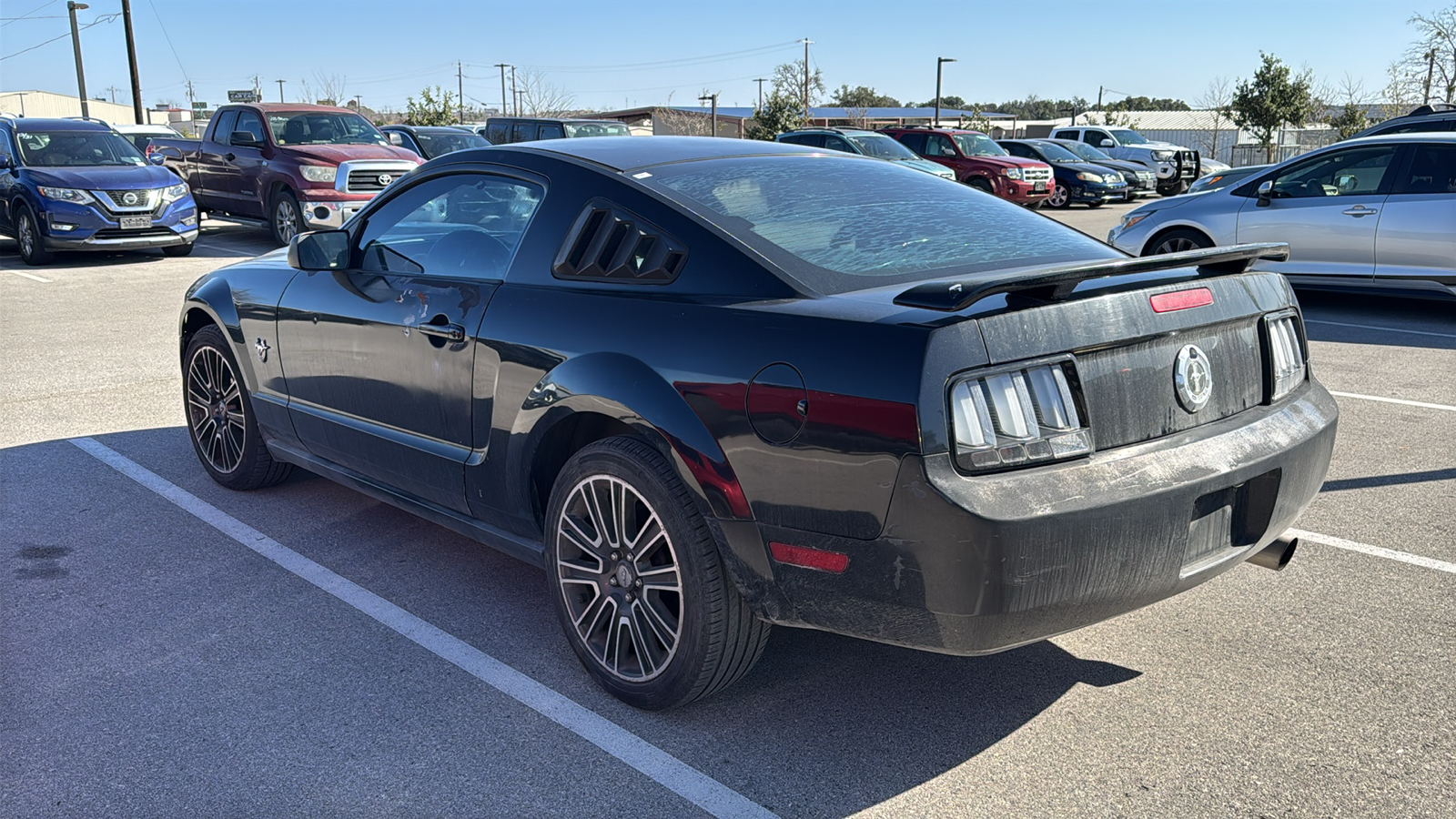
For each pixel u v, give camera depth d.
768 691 3.00
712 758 2.67
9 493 4.70
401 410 3.56
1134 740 2.73
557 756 2.68
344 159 14.45
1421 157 8.80
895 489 2.27
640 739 2.76
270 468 4.64
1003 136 57.81
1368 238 8.98
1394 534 4.15
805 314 2.49
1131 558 2.40
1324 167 9.30
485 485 3.25
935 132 22.98
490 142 21.86
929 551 2.26
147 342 8.28
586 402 2.82
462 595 3.66
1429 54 39.72
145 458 5.25
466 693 2.99
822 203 3.12
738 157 3.40
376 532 4.25
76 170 13.37
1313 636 3.30
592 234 3.05
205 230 18.94
